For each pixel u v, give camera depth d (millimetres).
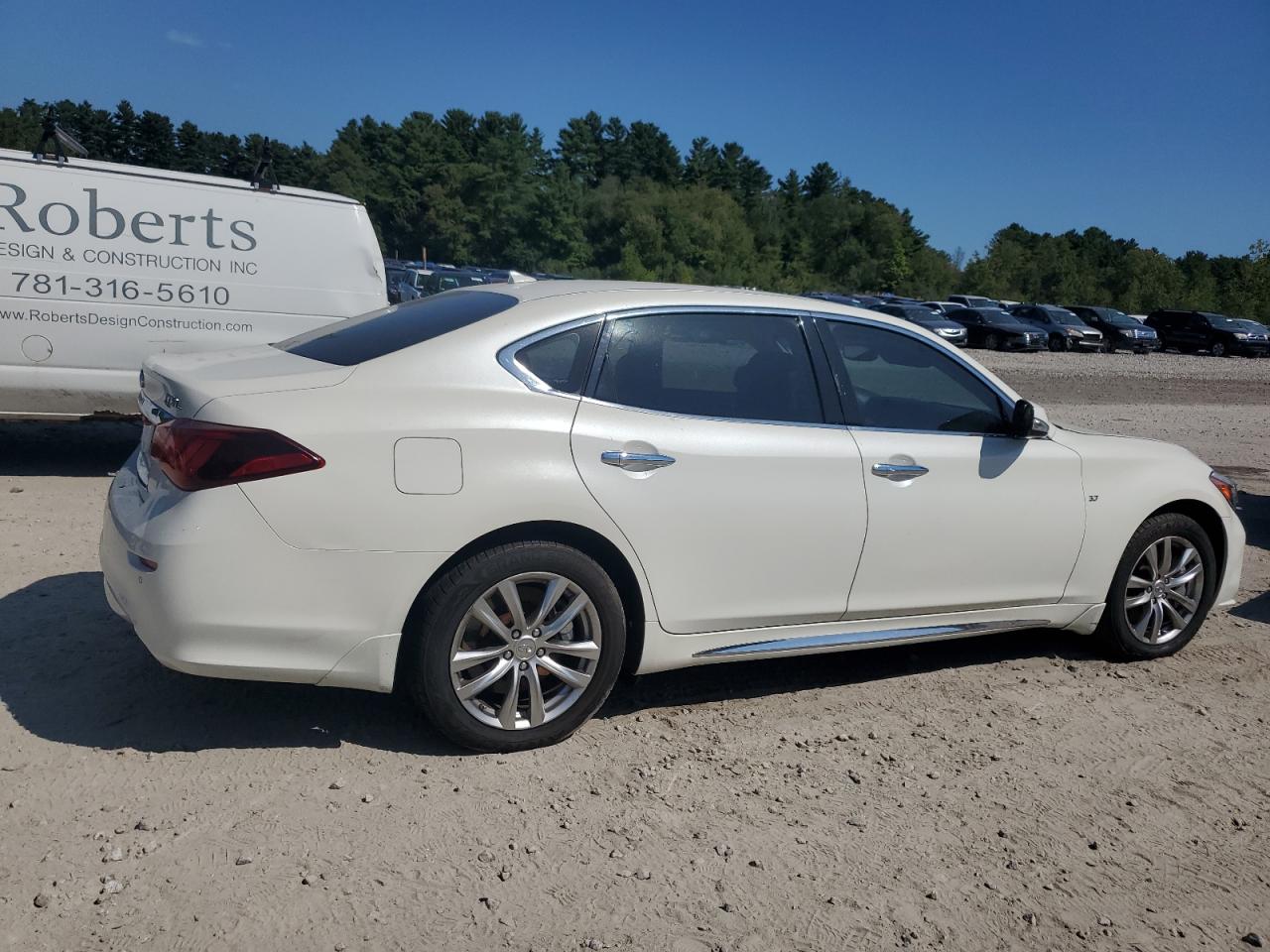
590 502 3684
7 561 5488
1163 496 4992
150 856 2961
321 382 3486
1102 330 42562
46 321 7609
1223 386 27141
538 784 3541
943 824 3477
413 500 3445
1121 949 2896
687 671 4688
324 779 3459
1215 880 3270
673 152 141875
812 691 4555
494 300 3996
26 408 7699
